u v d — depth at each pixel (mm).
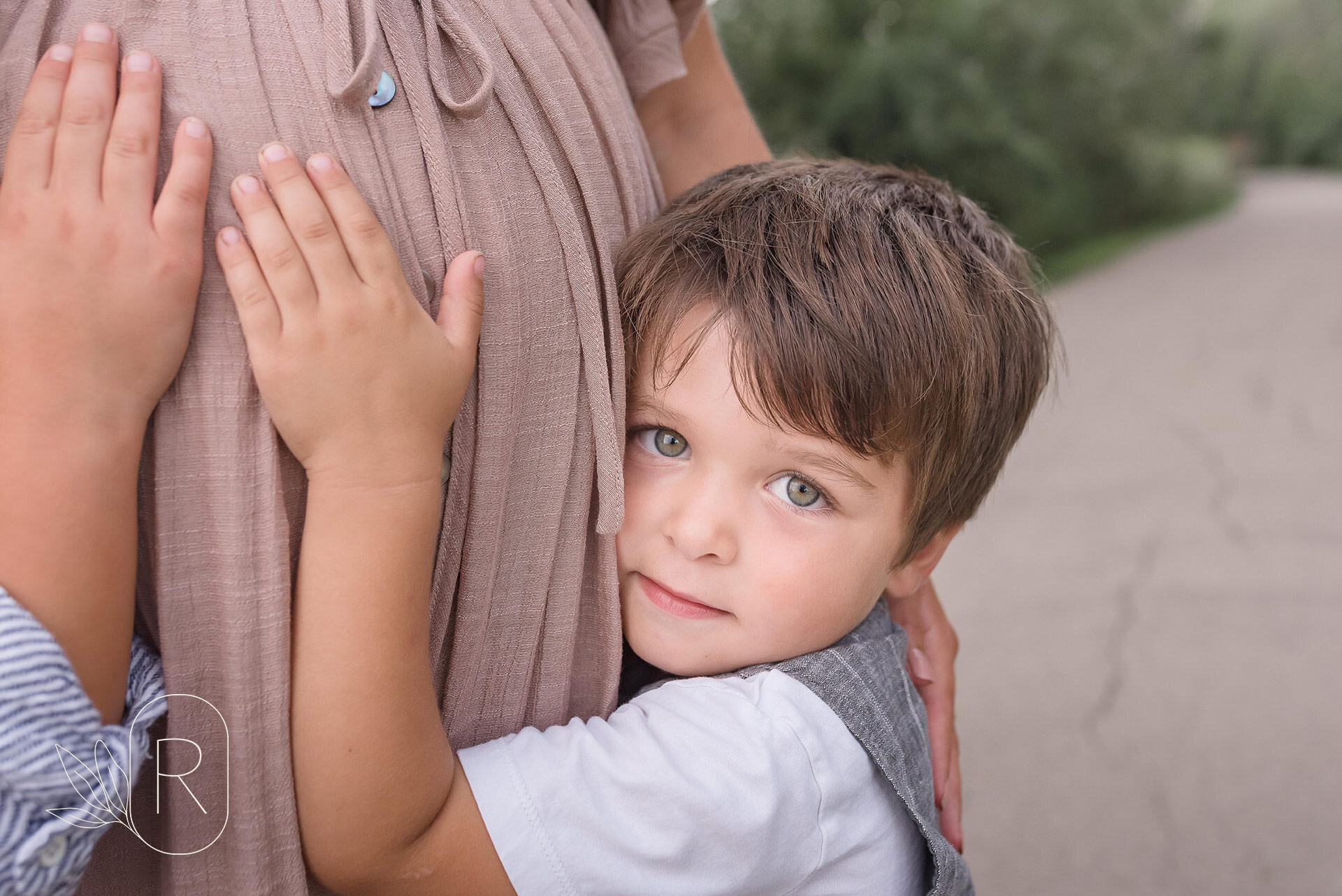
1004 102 10328
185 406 535
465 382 591
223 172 538
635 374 762
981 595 3180
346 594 555
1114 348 6602
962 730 2471
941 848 797
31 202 489
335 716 559
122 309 496
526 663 694
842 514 768
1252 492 4000
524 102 651
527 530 668
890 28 9367
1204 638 2873
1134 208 13180
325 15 568
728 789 673
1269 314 7586
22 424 479
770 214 796
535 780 645
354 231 543
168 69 536
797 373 715
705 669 787
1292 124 23891
